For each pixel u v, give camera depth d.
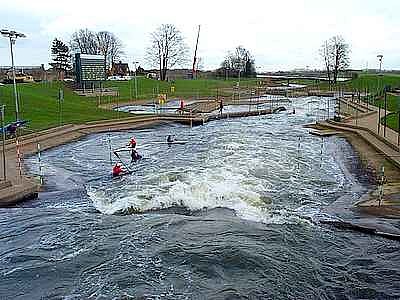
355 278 19.69
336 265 20.81
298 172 38.19
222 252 21.28
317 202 30.12
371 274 20.06
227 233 23.83
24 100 75.38
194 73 198.75
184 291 17.97
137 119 72.19
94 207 28.84
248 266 20.11
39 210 28.17
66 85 108.00
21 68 164.75
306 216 27.16
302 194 31.86
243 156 43.38
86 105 84.56
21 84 96.44
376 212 27.84
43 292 18.16
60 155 45.88
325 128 67.12
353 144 53.25
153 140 56.00
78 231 24.20
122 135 60.34
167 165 39.53
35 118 65.06
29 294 18.08
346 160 43.94
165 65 158.12
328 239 23.66
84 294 17.84
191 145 50.91
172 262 20.33
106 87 117.81
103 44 169.25
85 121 67.00
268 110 93.88
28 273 19.67
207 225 25.00
